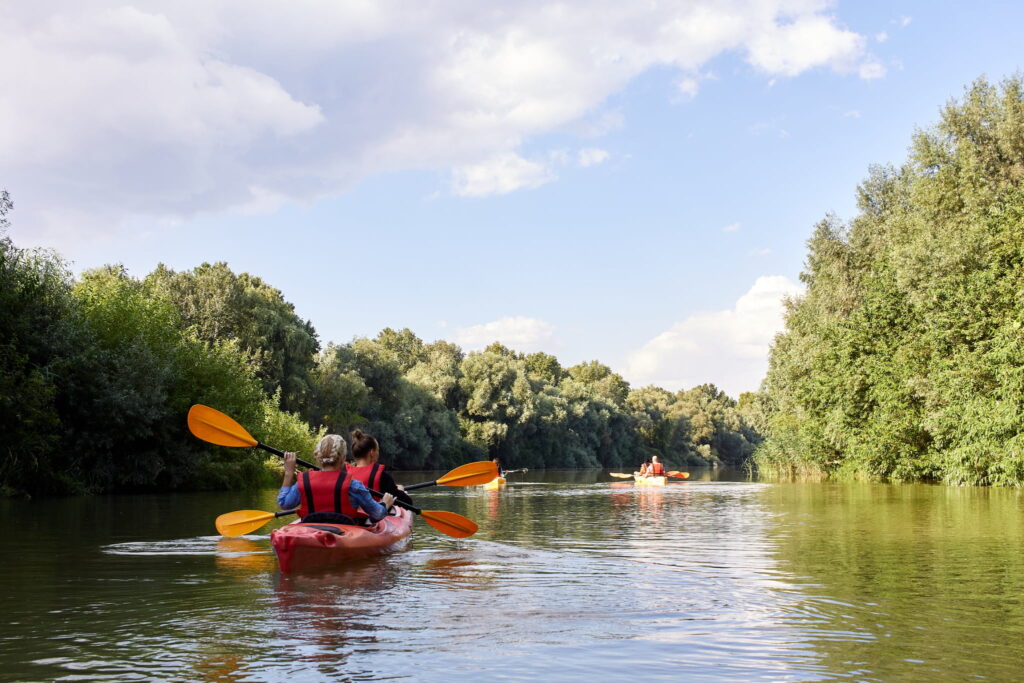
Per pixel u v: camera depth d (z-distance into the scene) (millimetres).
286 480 7113
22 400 17625
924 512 13156
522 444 74375
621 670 3396
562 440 79375
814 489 22656
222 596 4996
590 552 7457
